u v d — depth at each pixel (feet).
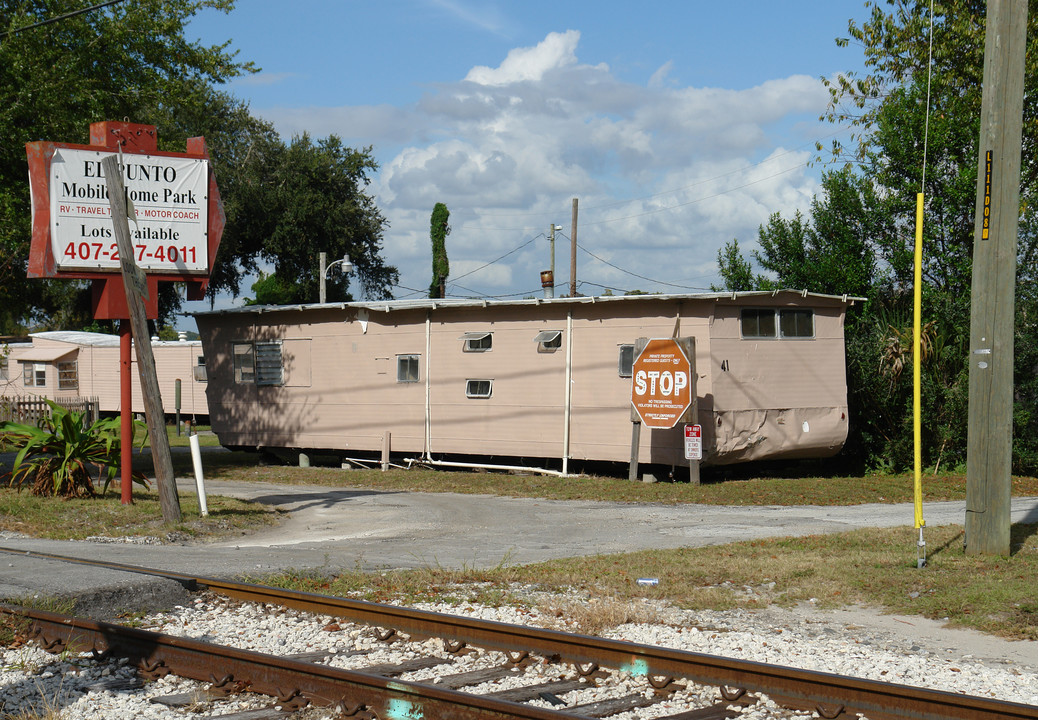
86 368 134.51
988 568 31.58
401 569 33.32
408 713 17.08
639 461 62.64
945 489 58.29
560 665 20.65
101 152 47.14
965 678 20.30
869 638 24.18
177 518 44.42
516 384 68.18
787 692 18.21
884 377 67.41
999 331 33.40
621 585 30.22
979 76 70.90
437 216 188.65
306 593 26.03
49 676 20.11
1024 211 70.28
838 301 64.90
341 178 189.78
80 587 26.63
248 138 191.52
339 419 76.89
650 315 62.18
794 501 54.85
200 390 121.70
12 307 175.73
